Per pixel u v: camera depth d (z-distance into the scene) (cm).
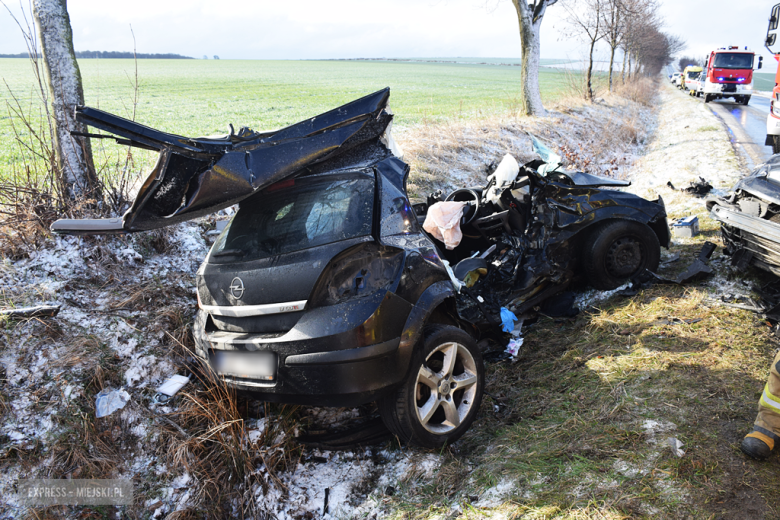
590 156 1223
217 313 306
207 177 282
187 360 364
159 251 495
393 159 358
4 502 254
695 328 389
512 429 321
